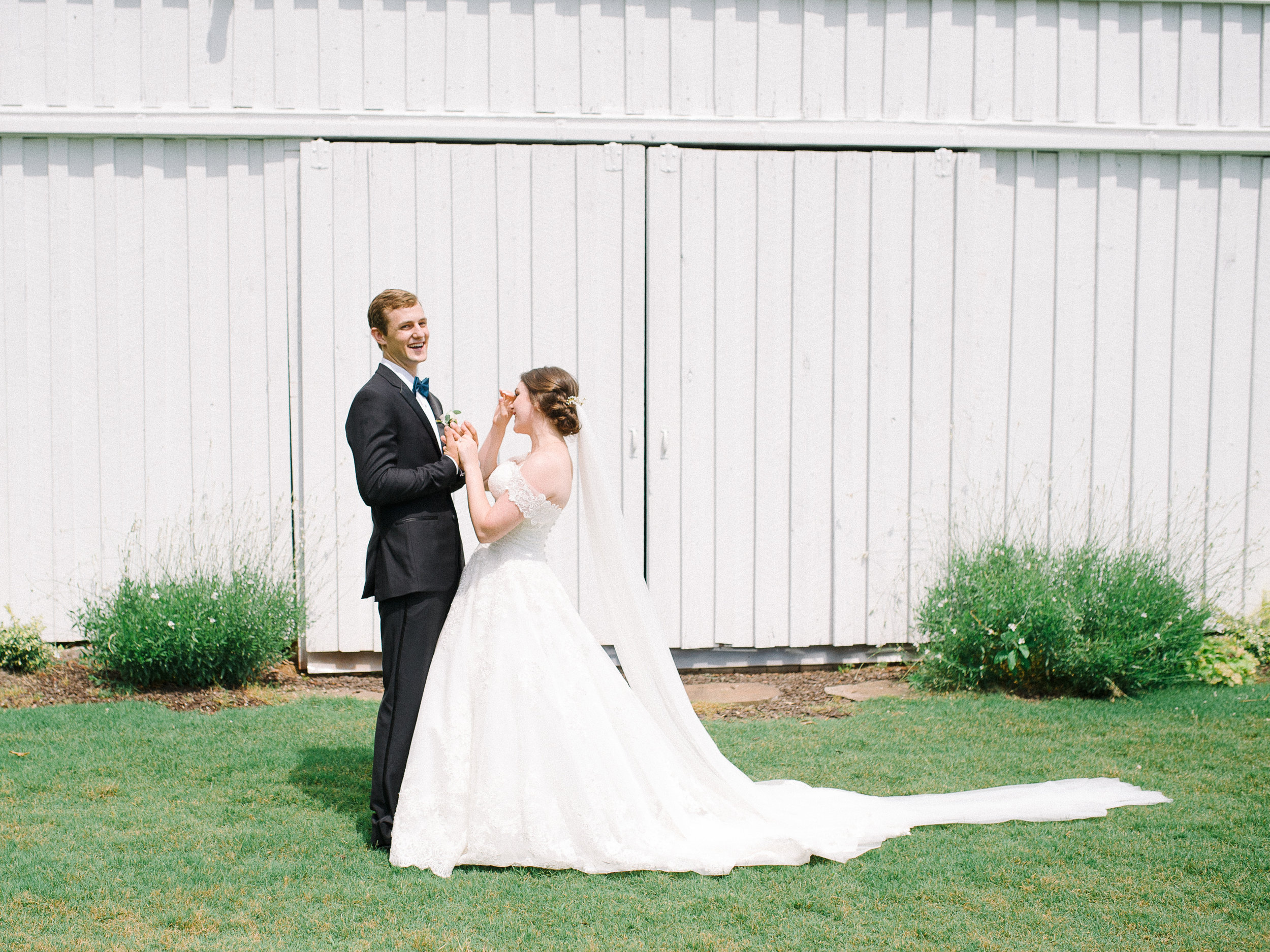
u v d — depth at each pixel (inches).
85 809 150.7
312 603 231.1
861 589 243.4
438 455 145.8
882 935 116.6
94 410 229.0
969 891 127.9
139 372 229.6
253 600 218.5
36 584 228.7
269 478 233.0
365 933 115.8
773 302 238.2
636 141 234.2
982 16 240.4
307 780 164.2
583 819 134.0
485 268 231.6
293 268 230.7
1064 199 244.8
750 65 237.1
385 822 137.9
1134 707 211.0
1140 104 245.6
